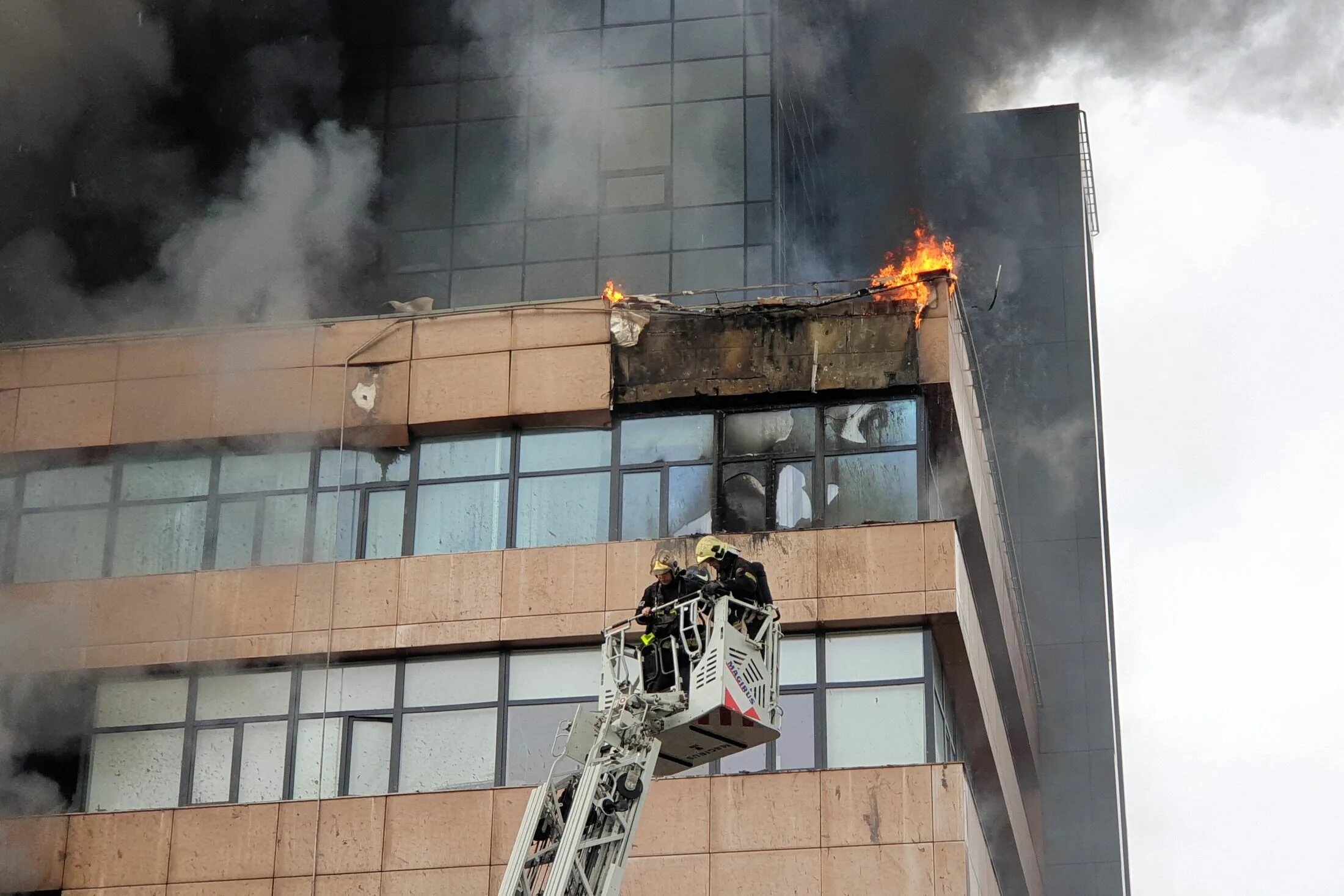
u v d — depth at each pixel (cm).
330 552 3559
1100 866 5319
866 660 3334
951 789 3148
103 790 3475
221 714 3494
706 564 2162
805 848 3144
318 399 3631
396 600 3475
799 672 3344
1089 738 5459
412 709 3434
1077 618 5600
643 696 2091
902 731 3275
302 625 3488
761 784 3200
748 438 3531
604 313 3609
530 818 2080
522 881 2062
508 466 3578
